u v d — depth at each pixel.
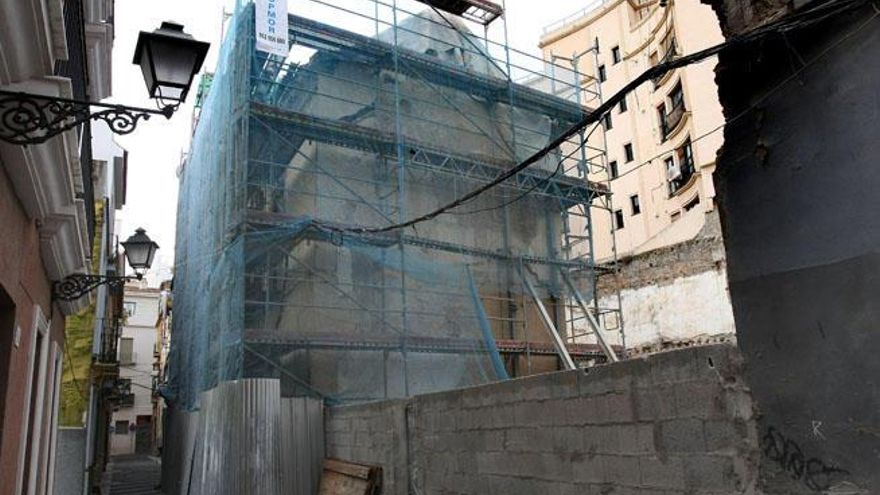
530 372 13.62
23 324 4.91
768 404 3.57
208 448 9.76
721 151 4.25
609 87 34.81
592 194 16.38
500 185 14.70
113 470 27.00
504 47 15.85
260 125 11.91
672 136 28.89
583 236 16.95
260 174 11.92
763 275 3.78
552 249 15.23
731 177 4.12
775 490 3.45
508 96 15.49
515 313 14.41
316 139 12.55
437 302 12.79
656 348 20.22
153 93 4.08
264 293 11.52
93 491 16.59
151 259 9.05
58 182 4.84
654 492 4.14
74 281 7.51
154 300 50.97
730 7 4.41
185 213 19.62
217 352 12.11
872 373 3.15
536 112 16.30
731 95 4.25
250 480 8.52
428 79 14.49
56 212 5.33
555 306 15.23
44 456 7.07
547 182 14.83
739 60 4.19
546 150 6.81
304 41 12.95
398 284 12.48
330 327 11.82
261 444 8.66
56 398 8.50
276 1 11.87
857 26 3.45
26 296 5.01
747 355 3.73
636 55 33.59
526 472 5.38
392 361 12.03
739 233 4.00
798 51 3.77
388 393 11.78
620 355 15.18
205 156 15.26
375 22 13.88
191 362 15.28
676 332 19.75
